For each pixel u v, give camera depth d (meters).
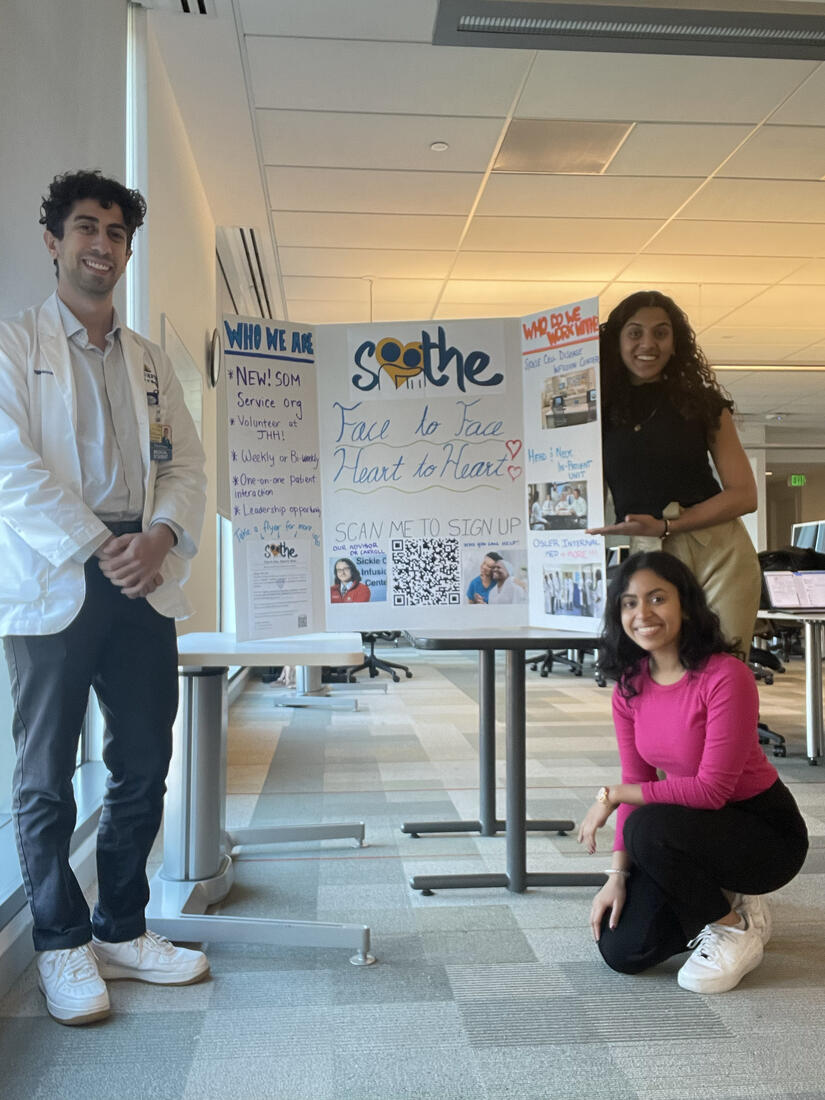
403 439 2.19
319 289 7.04
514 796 2.27
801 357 9.36
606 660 1.91
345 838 2.72
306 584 2.12
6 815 2.28
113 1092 1.36
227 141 4.46
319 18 3.45
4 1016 1.60
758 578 2.03
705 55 3.32
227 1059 1.46
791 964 1.84
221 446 2.66
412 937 1.98
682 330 2.06
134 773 1.75
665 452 2.04
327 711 5.29
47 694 1.61
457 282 6.86
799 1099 1.35
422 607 2.17
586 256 6.28
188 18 3.41
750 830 1.74
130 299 3.25
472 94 4.09
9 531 1.58
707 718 1.76
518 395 2.20
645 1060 1.46
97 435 1.71
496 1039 1.53
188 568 1.88
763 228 5.75
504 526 2.19
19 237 2.11
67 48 2.46
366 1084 1.38
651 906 1.75
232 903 2.18
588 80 3.97
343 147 4.57
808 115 4.32
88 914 1.67
